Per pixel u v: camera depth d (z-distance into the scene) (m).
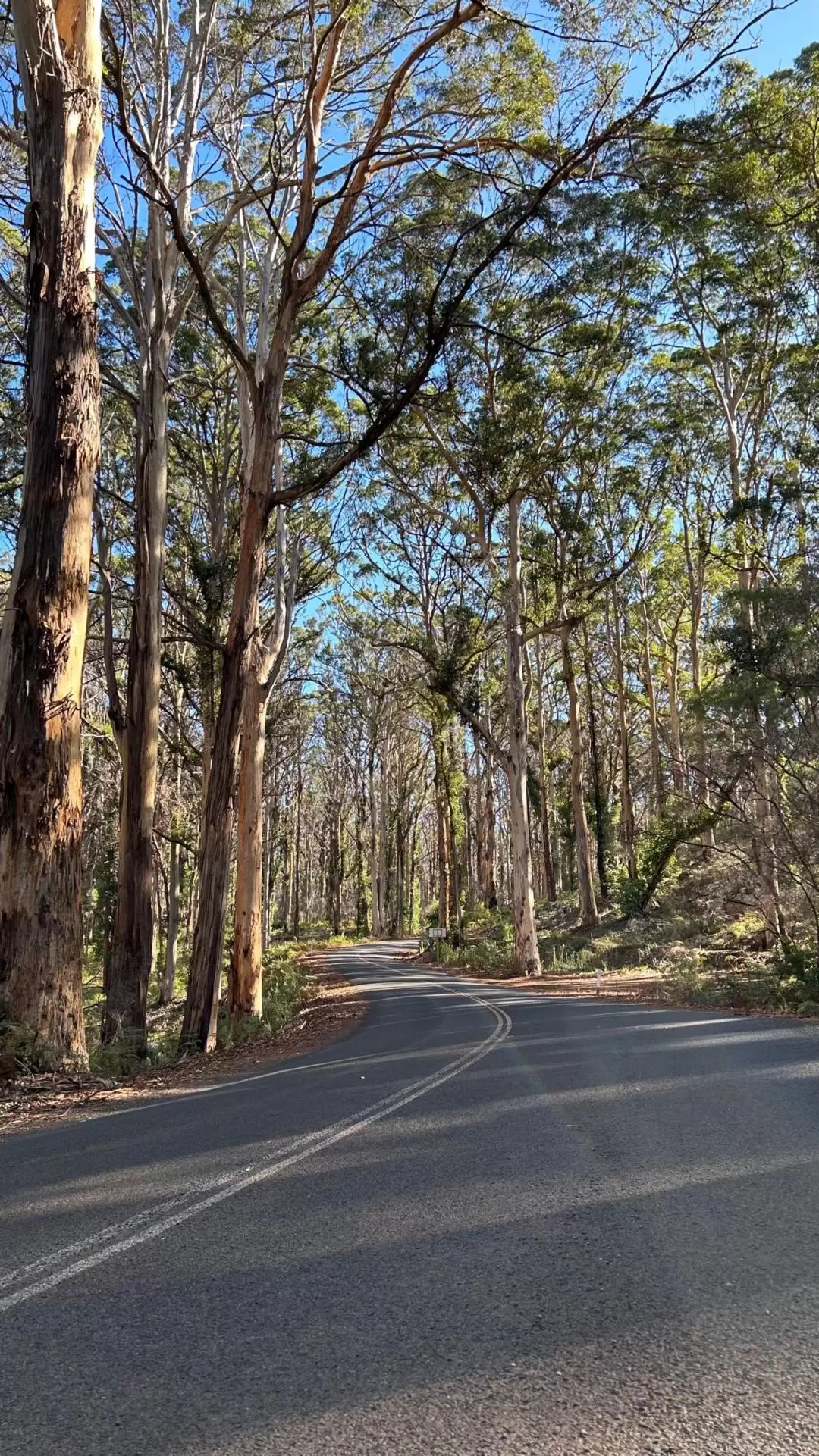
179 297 19.36
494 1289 3.69
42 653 10.56
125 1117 8.02
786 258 25.84
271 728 37.75
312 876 98.50
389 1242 4.28
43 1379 3.04
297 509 28.31
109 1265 4.09
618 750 54.16
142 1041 14.36
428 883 100.12
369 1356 3.14
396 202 18.27
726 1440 2.61
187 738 31.97
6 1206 5.14
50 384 10.74
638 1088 7.96
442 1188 5.13
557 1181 5.20
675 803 28.84
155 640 17.16
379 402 15.85
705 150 16.98
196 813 35.59
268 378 16.38
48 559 10.61
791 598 19.17
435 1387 2.93
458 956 39.59
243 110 19.08
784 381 30.69
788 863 20.56
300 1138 6.53
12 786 10.46
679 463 31.64
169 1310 3.57
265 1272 3.95
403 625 39.16
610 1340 3.22
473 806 62.31
